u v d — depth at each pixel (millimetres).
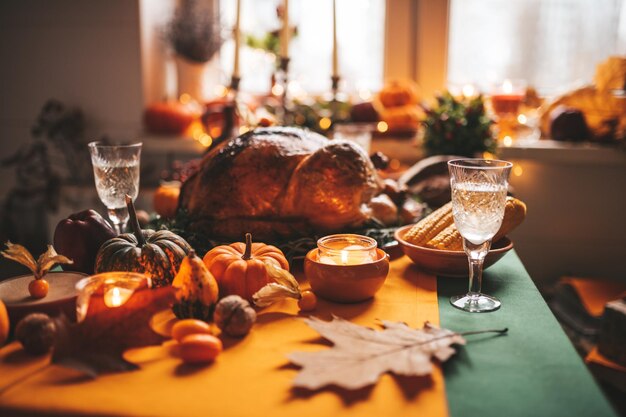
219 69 2074
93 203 1896
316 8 1950
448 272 849
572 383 593
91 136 1906
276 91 1766
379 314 740
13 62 1901
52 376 604
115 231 919
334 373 583
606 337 1269
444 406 555
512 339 677
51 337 641
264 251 819
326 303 773
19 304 680
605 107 1604
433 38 1874
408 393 575
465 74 1925
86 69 1871
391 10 1903
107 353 613
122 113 1881
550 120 1682
